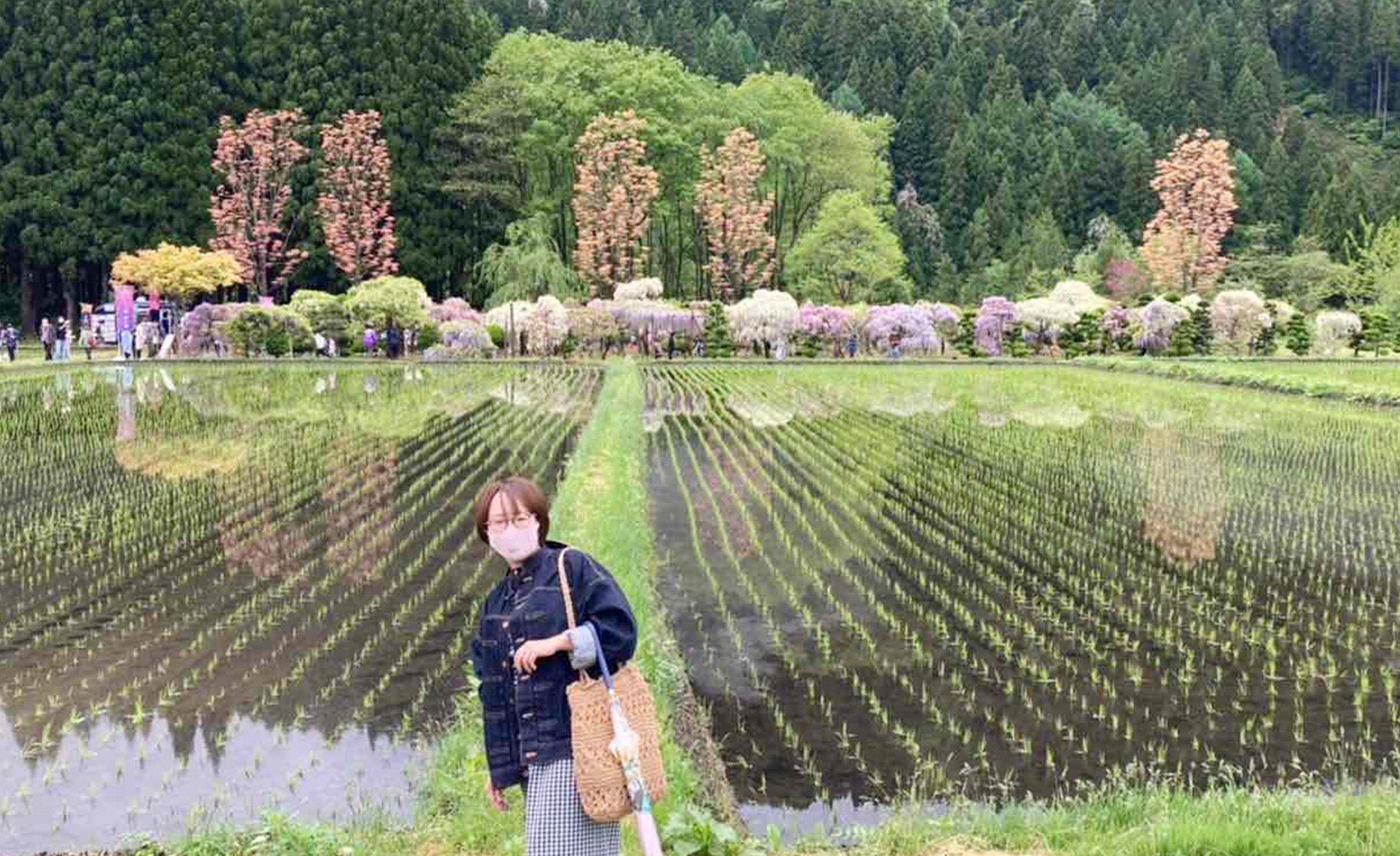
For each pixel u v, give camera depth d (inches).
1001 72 4092.0
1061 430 891.4
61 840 227.3
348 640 358.9
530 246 2143.2
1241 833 190.2
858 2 4343.0
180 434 839.7
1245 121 3949.3
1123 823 215.9
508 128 2229.3
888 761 265.4
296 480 650.8
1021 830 212.4
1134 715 296.4
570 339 1733.5
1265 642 360.5
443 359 1637.6
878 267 2314.2
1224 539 506.9
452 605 396.8
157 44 2121.1
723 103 2508.6
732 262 2283.5
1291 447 792.9
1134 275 2706.7
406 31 2282.2
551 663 137.2
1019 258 3031.5
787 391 1234.0
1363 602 407.5
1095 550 485.4
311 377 1350.9
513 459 727.7
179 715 295.4
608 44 2522.1
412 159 2210.9
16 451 754.8
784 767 262.2
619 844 141.4
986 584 428.5
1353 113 4879.4
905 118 3789.4
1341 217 3144.7
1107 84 4320.9
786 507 578.9
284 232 2126.0
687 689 305.1
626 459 623.2
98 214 2032.5
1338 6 4943.4
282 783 253.4
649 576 420.8
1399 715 297.0
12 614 389.7
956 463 721.6
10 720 293.1
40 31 2073.1
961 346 1857.8
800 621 379.2
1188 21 4598.9
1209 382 1314.0
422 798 239.5
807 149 2613.2
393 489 622.2
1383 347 1807.3
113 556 471.2
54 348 1667.1
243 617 384.8
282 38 2236.7
